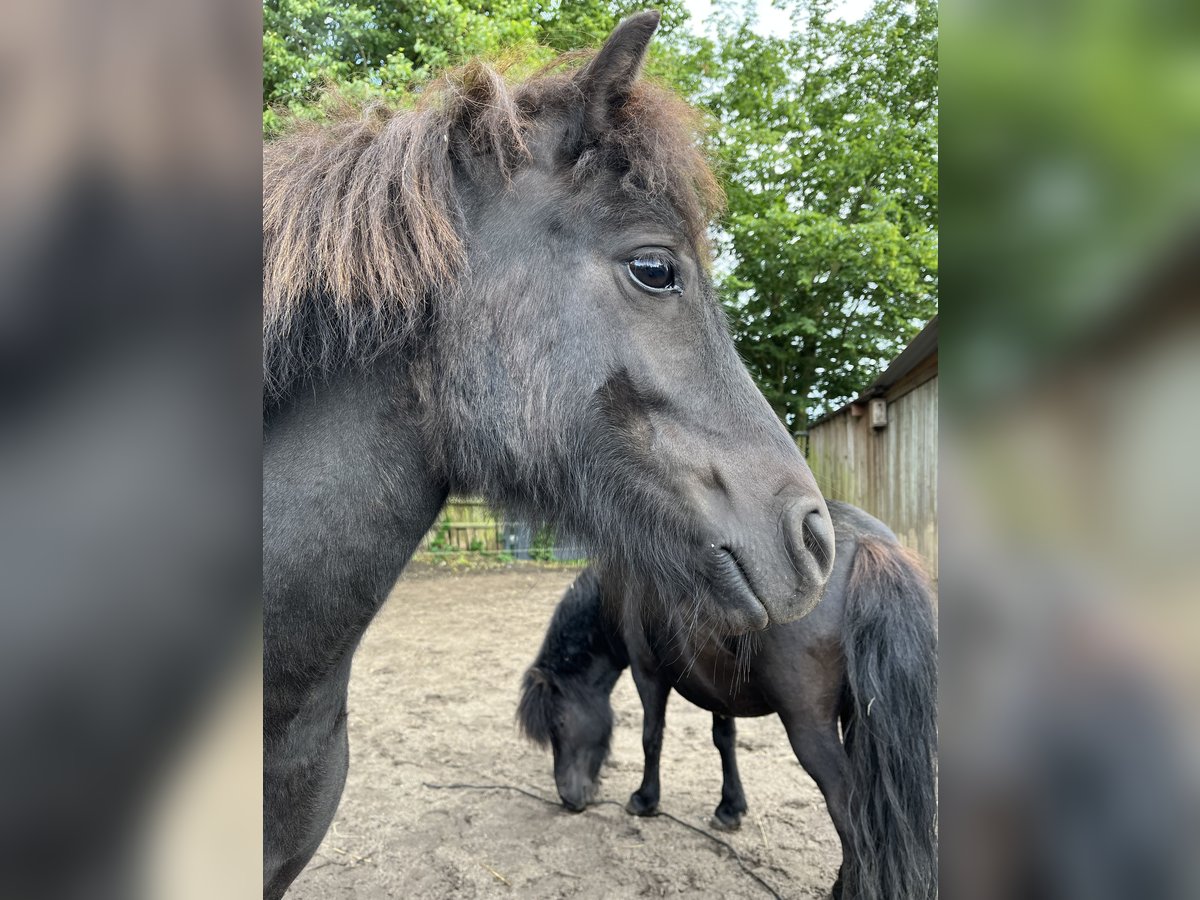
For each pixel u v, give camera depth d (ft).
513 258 4.47
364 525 4.22
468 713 14.92
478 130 4.59
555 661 10.99
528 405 4.39
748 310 46.34
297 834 4.68
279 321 4.04
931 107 49.26
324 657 4.23
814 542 4.76
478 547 33.27
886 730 6.59
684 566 4.64
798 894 8.96
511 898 8.86
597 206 4.56
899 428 27.55
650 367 4.57
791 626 7.16
